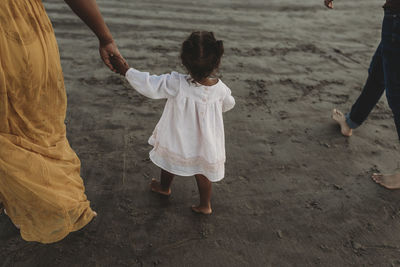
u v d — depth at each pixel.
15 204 1.58
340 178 2.62
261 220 2.22
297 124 3.25
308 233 2.15
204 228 2.13
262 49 4.88
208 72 1.71
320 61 4.65
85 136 2.84
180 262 1.91
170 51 4.55
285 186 2.51
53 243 1.95
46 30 1.48
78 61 4.10
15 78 1.35
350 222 2.24
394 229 2.21
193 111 1.83
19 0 1.31
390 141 3.10
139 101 3.41
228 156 2.76
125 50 4.45
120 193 2.33
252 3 6.95
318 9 6.91
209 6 6.52
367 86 2.76
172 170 1.98
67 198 1.65
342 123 3.15
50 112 1.60
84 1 1.61
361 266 1.96
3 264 1.83
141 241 2.02
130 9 5.94
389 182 2.54
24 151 1.48
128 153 2.70
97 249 1.95
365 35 5.73
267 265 1.93
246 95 3.68
